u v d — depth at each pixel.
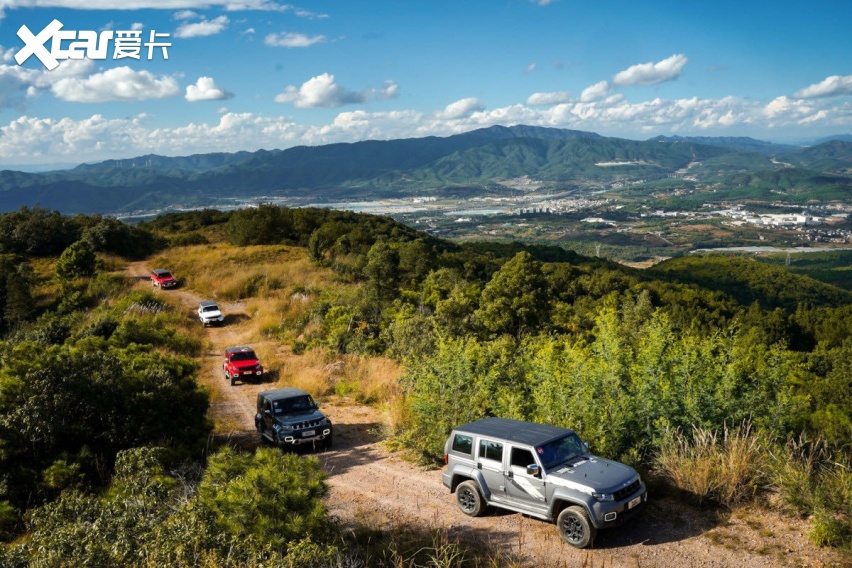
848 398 19.70
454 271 50.97
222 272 49.97
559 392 10.87
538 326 28.80
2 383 11.03
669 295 73.62
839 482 8.05
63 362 11.82
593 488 7.81
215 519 7.02
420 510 9.77
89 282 45.16
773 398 10.31
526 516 9.16
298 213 70.50
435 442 12.02
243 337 32.50
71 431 11.17
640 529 8.27
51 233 59.31
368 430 15.52
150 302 38.59
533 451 8.55
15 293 37.81
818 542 7.42
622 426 10.04
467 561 7.74
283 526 7.12
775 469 8.59
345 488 11.09
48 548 6.52
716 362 10.90
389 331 25.62
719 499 8.70
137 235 66.75
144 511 7.73
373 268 34.59
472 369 13.40
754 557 7.29
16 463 10.50
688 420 9.95
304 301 38.62
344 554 7.50
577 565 7.42
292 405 14.65
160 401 12.64
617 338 12.31
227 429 16.45
